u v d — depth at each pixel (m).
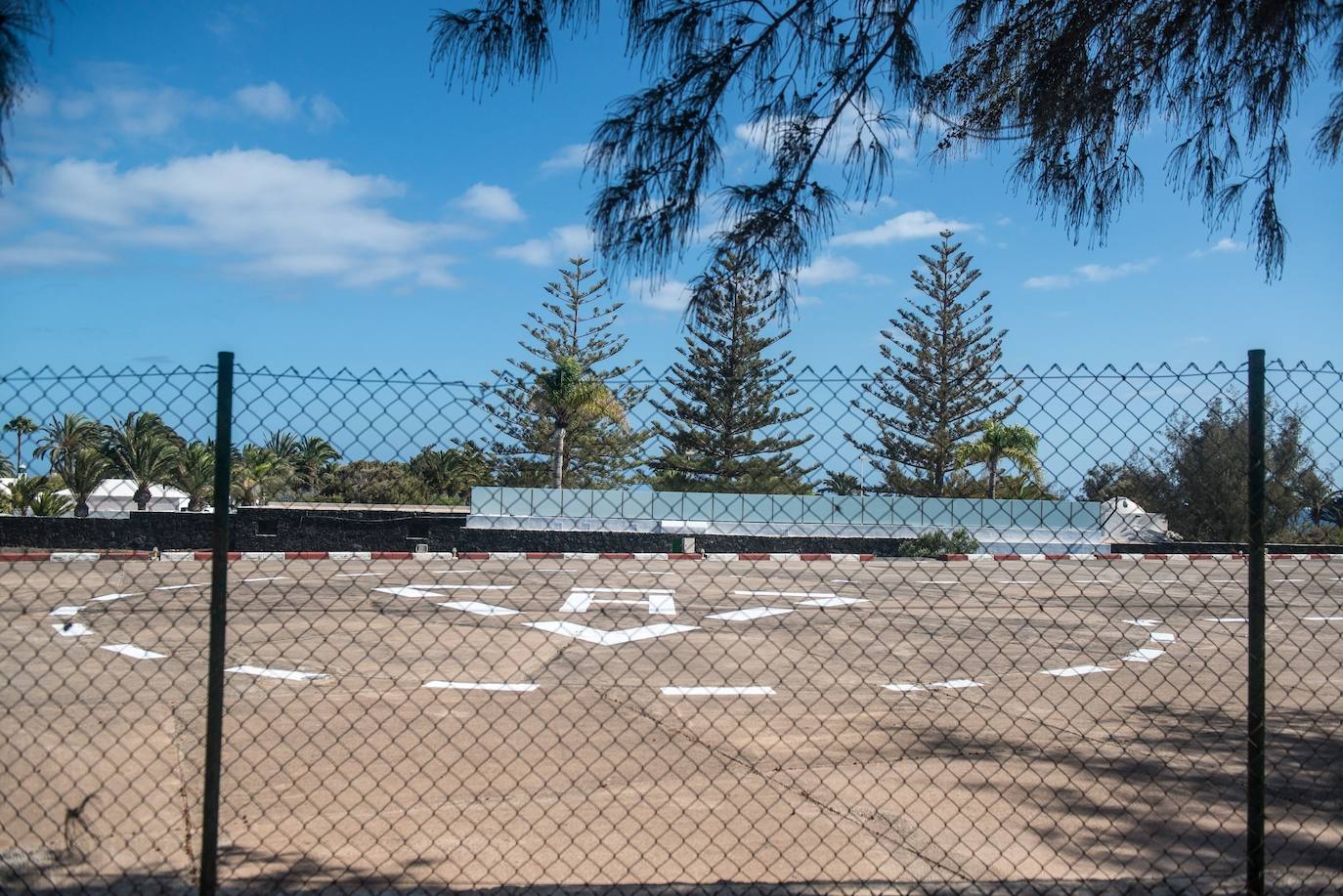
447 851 4.20
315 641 10.59
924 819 4.72
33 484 28.00
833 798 5.04
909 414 35.53
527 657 9.91
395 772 5.43
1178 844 4.39
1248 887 3.71
